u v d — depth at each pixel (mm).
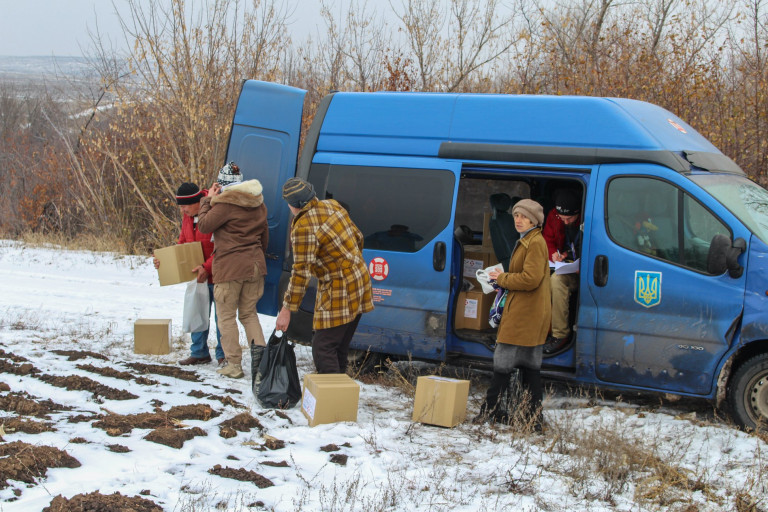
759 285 5430
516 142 6305
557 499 4129
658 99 13195
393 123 6754
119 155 17219
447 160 6496
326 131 6988
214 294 6566
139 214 17266
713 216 5633
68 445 4215
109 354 7297
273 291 7324
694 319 5637
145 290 11930
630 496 4328
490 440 5160
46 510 3285
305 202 5477
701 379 5676
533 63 15617
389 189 6660
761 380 5516
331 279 5605
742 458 4988
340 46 18516
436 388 5484
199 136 15203
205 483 3883
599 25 15531
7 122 23438
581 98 6273
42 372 6020
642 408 6160
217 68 15117
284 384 5680
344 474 4277
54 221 18375
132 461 4086
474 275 7066
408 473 4348
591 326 5977
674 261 5742
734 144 12312
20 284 12000
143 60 14680
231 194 6348
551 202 7426
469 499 4039
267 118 7340
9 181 19750
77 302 10602
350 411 5355
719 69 13219
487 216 7090
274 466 4312
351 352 6984
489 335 6637
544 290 5375
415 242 6527
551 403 6266
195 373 6602
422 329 6516
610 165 5996
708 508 4176
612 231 5941
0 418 4566
